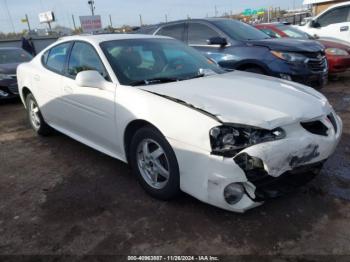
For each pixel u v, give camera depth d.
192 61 3.85
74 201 3.04
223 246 2.36
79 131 3.89
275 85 3.18
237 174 2.33
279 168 2.40
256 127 2.36
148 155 2.97
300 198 2.92
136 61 3.45
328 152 2.75
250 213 2.72
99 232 2.58
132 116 2.92
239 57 5.97
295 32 9.60
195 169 2.48
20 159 4.12
